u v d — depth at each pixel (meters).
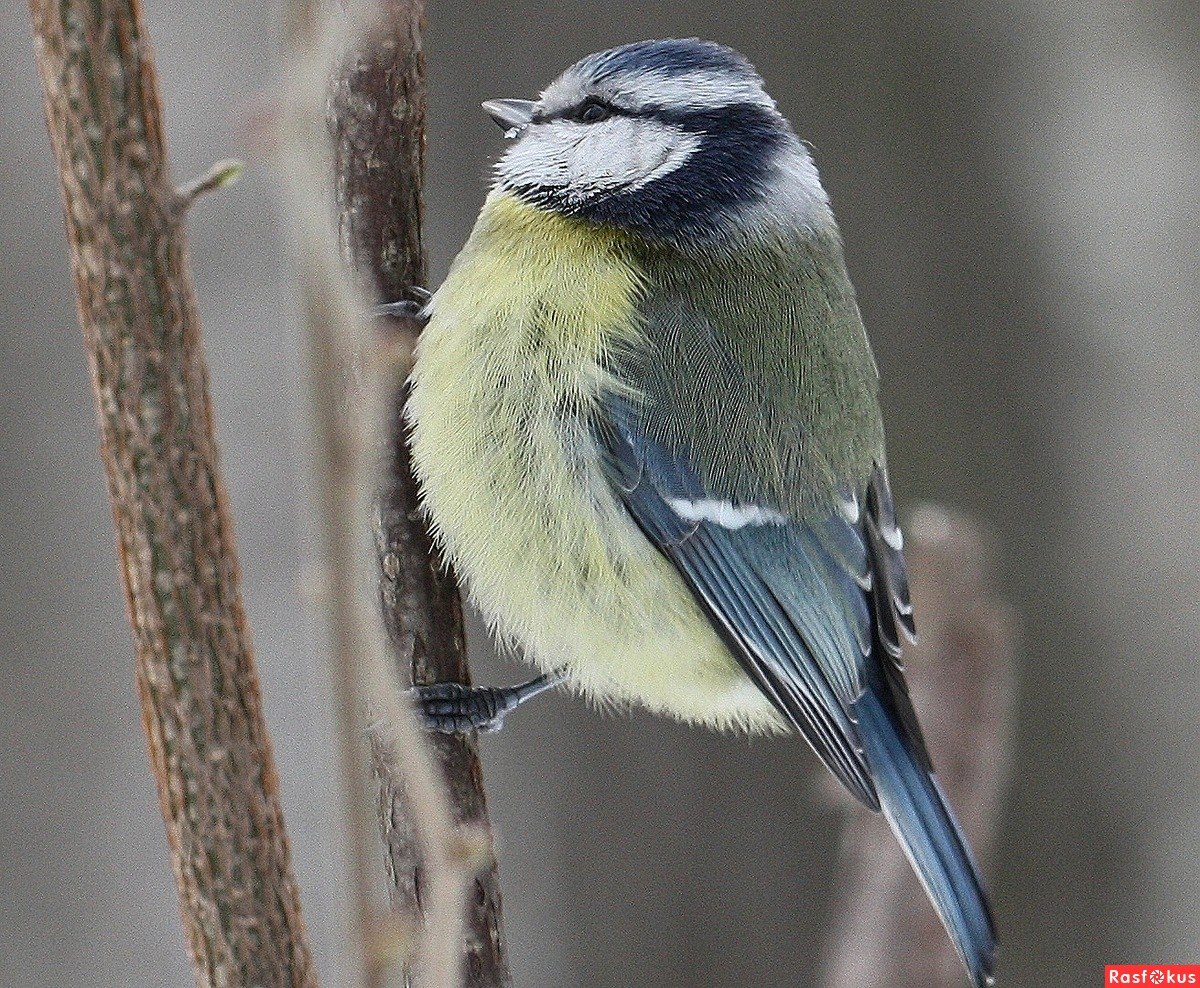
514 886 13.17
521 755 13.27
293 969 5.01
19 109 13.35
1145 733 13.68
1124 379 13.77
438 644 7.91
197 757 4.90
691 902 12.93
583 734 13.20
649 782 13.07
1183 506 13.72
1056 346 13.73
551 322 8.78
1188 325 13.75
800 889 12.88
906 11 13.61
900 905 9.38
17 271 13.31
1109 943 13.55
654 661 9.05
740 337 9.05
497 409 8.55
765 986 12.80
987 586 10.48
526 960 13.06
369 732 6.57
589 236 9.09
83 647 13.21
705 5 13.44
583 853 13.10
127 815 13.11
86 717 13.16
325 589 3.49
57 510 13.27
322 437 3.45
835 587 9.27
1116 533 13.75
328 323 3.36
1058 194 13.78
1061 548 13.66
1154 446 13.77
